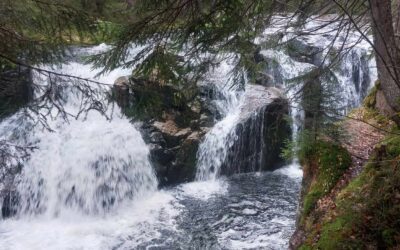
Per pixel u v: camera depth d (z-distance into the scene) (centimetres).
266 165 1322
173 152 1246
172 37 502
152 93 532
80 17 531
